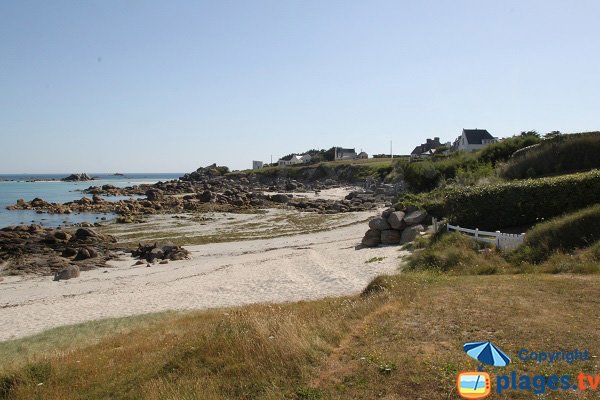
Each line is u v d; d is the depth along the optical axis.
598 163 26.31
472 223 20.09
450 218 21.39
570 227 14.84
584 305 9.07
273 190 97.94
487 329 8.17
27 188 124.00
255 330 9.19
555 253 14.20
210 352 8.80
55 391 8.48
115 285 22.88
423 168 42.72
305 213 56.03
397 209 30.64
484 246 17.25
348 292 16.59
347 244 29.27
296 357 7.67
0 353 12.69
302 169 125.69
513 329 8.05
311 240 34.34
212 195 70.62
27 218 54.38
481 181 30.48
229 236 38.62
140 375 8.62
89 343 12.93
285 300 16.69
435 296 10.65
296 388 6.75
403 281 12.85
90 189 104.12
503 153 40.06
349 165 116.31
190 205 61.91
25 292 22.42
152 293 20.34
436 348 7.57
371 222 27.02
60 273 25.56
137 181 192.88
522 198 18.98
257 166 167.38
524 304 9.35
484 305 9.51
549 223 15.83
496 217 19.58
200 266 26.28
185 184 101.94
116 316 16.88
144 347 10.98
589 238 14.19
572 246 14.37
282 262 24.47
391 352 7.55
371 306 10.48
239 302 17.42
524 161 29.33
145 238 38.09
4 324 16.73
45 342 13.65
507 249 15.84
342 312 10.58
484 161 40.19
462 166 40.72
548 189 18.42
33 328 15.99
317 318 10.53
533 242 15.30
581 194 17.73
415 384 6.43
